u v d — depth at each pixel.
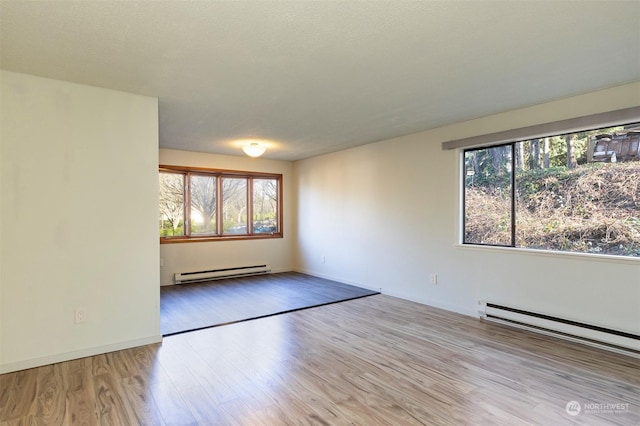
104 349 3.03
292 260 7.31
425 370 2.69
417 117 3.99
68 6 1.82
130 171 3.17
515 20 2.00
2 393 2.35
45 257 2.80
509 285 3.76
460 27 2.07
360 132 4.71
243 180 6.80
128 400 2.26
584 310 3.22
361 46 2.30
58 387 2.43
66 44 2.25
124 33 2.11
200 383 2.49
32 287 2.75
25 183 2.73
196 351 3.08
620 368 2.71
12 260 2.68
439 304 4.46
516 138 3.68
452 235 4.30
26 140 2.74
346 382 2.50
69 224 2.89
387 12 1.91
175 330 3.62
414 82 2.94
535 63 2.59
